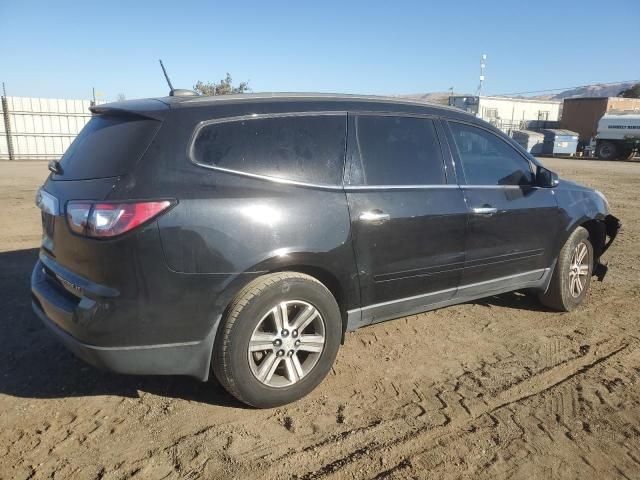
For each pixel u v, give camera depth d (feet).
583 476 8.84
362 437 9.74
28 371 11.87
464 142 13.62
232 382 10.00
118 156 9.57
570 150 127.24
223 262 9.59
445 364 12.77
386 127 12.25
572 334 14.78
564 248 15.87
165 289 9.25
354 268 11.19
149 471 8.67
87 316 9.12
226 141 10.10
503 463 9.12
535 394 11.44
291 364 10.60
